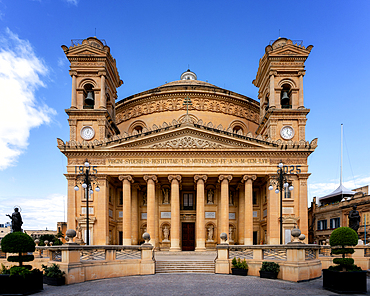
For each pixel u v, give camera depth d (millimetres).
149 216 44406
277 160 45500
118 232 50469
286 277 24656
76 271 23578
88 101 50594
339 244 21125
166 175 45562
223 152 45500
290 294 19359
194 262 31578
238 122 59312
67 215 44312
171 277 26469
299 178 45062
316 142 45406
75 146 45375
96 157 45781
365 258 30125
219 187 50719
